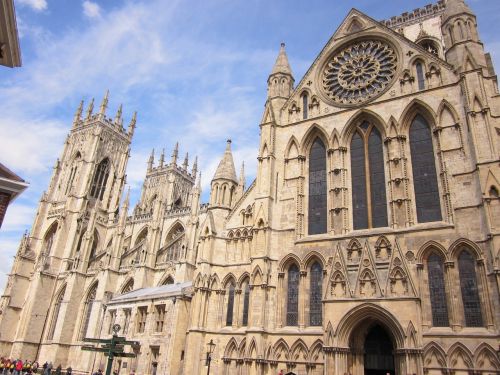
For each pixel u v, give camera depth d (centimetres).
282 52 8375
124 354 5025
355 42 7475
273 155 7206
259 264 6381
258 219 6719
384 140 6400
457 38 6328
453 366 4797
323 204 6644
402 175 6009
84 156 18700
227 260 7012
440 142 5891
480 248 5103
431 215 5688
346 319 5425
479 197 5297
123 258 14388
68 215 17050
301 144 7156
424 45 10231
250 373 5769
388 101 6581
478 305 4962
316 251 6206
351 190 6481
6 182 3036
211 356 6347
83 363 10462
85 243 15075
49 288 15350
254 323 6044
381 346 5572
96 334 12269
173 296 7731
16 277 15962
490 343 4672
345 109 6956
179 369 7169
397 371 5000
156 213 14612
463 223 5331
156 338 7631
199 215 14488
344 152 6712
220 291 6794
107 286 13362
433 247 5425
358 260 5809
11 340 15112
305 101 7581
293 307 6156
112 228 17562
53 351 13100
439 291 5241
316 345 5691
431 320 5128
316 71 7619
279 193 7006
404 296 5197
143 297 8462
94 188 18712
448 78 6200
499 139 5497
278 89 7900
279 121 7569
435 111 6091
